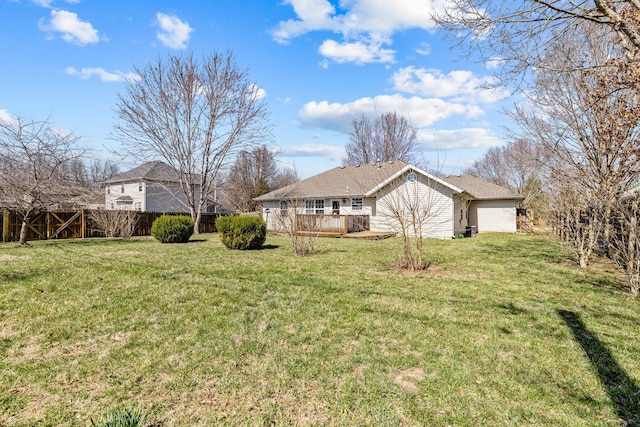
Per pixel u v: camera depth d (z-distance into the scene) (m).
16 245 13.10
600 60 7.91
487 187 23.00
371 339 4.02
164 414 2.58
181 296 5.72
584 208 9.27
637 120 6.44
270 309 5.10
